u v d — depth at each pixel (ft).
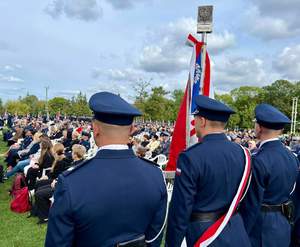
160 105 179.93
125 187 6.45
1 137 85.46
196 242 9.55
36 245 19.83
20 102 281.54
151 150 48.73
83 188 6.14
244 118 276.62
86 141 46.93
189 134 17.87
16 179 29.17
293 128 229.25
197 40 18.17
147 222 6.88
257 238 11.47
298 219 12.87
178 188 9.50
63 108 254.06
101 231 6.24
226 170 9.55
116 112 6.49
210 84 17.94
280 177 11.27
